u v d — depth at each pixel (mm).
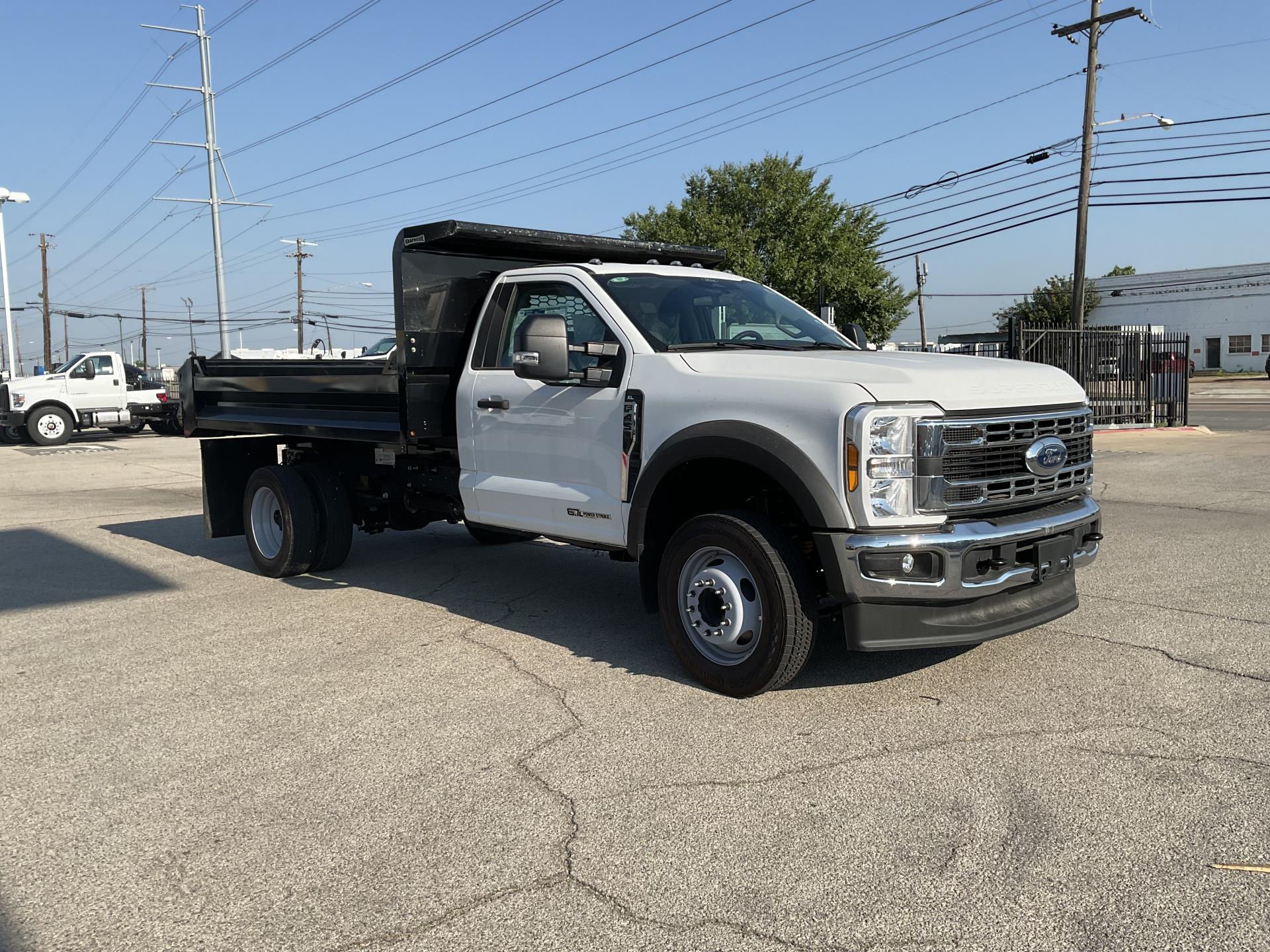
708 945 2762
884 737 4215
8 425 24812
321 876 3186
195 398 8664
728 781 3812
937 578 4305
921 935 2773
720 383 4789
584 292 5648
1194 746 4031
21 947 2836
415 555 8719
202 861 3301
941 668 5133
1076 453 4938
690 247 7176
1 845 3451
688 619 4953
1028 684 4848
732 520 4656
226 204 39688
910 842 3303
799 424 4422
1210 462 14500
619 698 4805
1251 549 8109
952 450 4363
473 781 3887
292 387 7539
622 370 5301
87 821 3619
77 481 15719
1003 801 3586
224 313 39938
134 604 7055
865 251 39875
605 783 3828
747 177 40094
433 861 3266
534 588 7309
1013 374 4809
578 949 2756
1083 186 25891
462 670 5309
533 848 3334
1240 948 2676
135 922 2949
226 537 9961
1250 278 55625
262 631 6246
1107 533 8945
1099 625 5871
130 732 4516
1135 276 59531
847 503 4293
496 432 6059
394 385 6465
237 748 4293
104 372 25750
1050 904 2910
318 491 7664
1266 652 5293
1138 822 3396
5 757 4250
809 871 3135
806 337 5895
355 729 4477
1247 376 53250
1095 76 25750
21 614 6820
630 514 5176
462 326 6590
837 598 4371
